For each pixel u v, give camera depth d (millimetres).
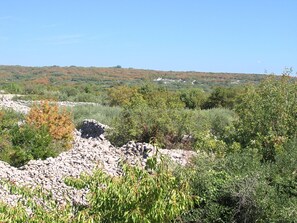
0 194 8016
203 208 6988
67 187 8805
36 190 5629
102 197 5059
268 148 9859
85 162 10453
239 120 11656
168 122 14523
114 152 11688
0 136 12625
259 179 7125
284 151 8727
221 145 9914
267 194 6781
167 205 5078
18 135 12305
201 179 7090
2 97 30219
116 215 5016
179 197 5227
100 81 75188
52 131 13625
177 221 6625
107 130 15469
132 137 14594
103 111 22703
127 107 16359
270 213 6598
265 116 10992
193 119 15680
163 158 5410
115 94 29641
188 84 70875
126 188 5023
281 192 7223
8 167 10156
